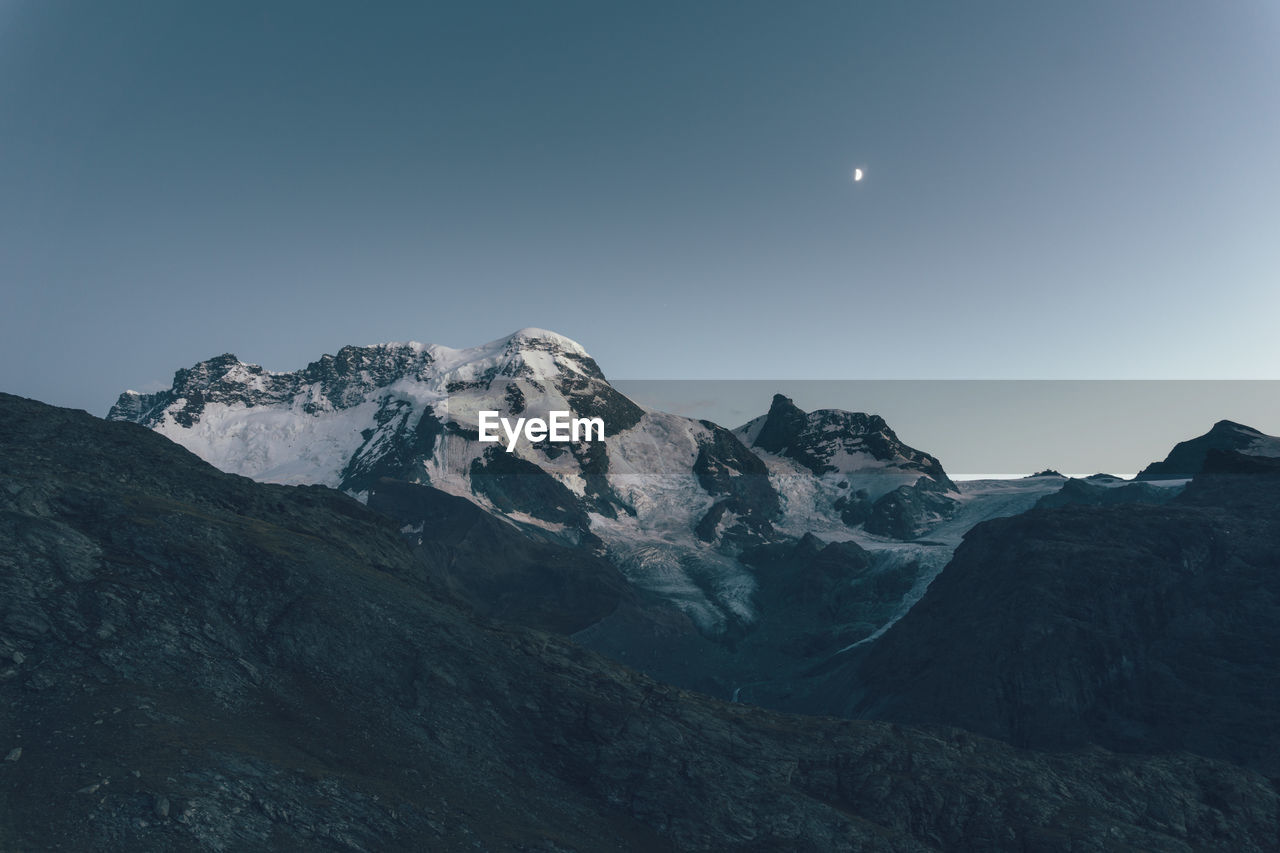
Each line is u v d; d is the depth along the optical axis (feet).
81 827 284.20
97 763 311.68
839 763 490.49
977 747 525.34
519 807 390.83
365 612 463.01
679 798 427.74
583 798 421.59
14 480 442.50
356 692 420.77
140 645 383.24
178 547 439.63
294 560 469.98
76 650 368.89
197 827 295.07
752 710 538.47
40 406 573.74
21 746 315.58
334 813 327.47
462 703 440.86
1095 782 505.66
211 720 360.07
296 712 392.68
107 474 523.29
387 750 391.86
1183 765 534.37
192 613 413.18
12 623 367.25
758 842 413.80
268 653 419.13
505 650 493.77
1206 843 475.72
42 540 407.64
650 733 461.78
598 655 532.73
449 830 347.15
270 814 314.96
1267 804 504.02
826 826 427.74
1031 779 496.64
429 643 467.11
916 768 489.26
